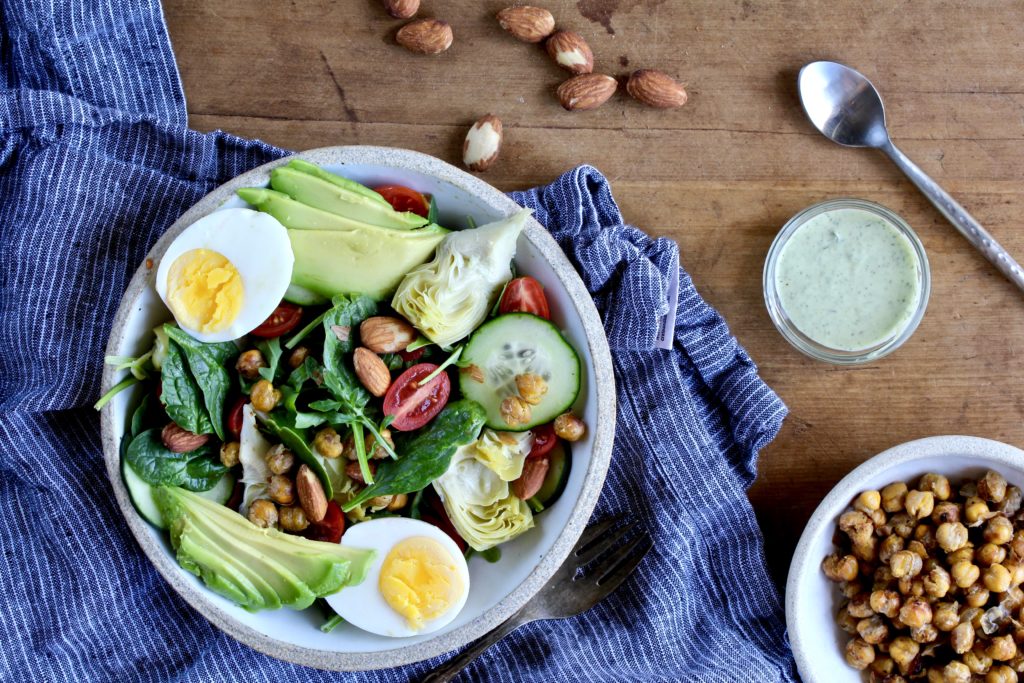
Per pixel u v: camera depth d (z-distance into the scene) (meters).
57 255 0.62
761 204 0.67
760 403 0.65
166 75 0.64
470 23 0.66
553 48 0.65
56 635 0.63
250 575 0.57
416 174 0.58
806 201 0.67
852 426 0.67
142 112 0.64
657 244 0.64
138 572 0.63
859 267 0.65
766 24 0.66
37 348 0.62
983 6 0.67
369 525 0.58
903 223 0.65
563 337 0.58
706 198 0.66
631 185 0.66
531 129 0.66
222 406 0.58
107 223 0.63
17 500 0.63
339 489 0.59
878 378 0.67
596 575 0.63
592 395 0.58
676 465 0.65
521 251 0.59
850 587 0.64
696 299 0.65
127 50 0.63
